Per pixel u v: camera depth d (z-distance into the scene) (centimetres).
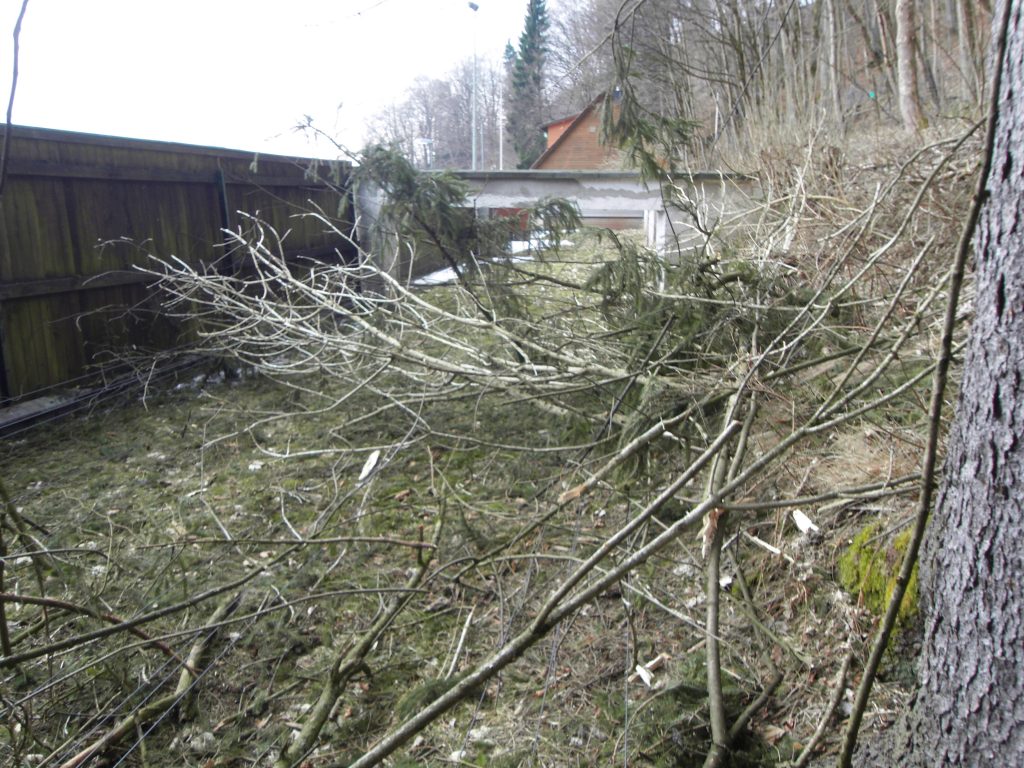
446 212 473
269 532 349
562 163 2094
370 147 481
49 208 473
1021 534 135
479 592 300
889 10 1116
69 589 299
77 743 227
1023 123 131
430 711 162
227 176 630
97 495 386
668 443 365
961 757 149
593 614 281
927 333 389
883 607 241
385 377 535
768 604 274
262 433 470
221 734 233
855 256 445
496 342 527
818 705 226
